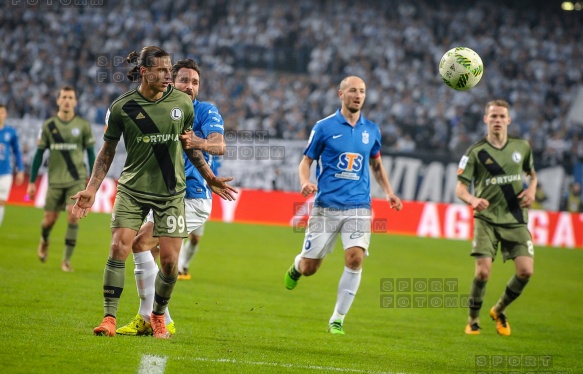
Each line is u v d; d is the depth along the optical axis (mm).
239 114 85938
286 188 68750
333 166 25375
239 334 22938
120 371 16438
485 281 27000
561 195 68625
